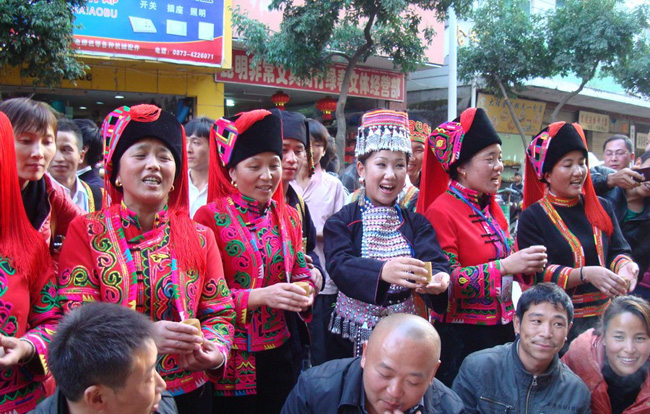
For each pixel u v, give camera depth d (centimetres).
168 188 196
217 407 232
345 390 188
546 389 232
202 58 917
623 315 236
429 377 171
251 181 234
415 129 360
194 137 375
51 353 147
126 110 194
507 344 250
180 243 197
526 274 272
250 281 231
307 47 891
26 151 194
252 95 1202
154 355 149
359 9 908
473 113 269
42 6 651
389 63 1198
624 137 452
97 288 186
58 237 226
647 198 354
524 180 310
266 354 236
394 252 250
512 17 1169
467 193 275
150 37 870
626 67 1195
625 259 281
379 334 175
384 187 254
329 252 250
